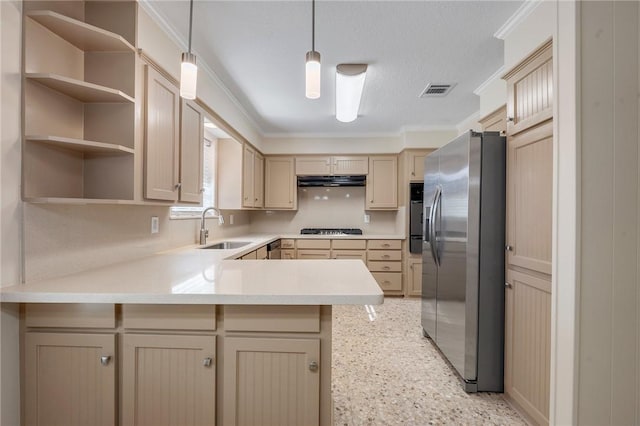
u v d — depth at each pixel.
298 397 1.25
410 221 4.34
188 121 2.19
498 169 2.06
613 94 1.28
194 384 1.26
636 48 1.29
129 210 2.00
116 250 1.87
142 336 1.26
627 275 1.28
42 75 1.29
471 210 2.06
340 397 2.01
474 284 2.07
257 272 1.60
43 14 1.29
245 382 1.26
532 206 1.77
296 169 4.77
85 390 1.27
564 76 1.34
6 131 1.23
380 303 1.19
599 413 1.29
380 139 4.70
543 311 1.67
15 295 1.19
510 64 2.07
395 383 2.18
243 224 4.67
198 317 1.26
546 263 1.63
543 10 1.76
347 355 2.59
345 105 3.22
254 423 1.26
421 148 4.36
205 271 1.62
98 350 1.27
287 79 2.84
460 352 2.15
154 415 1.27
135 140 1.61
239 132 3.52
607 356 1.29
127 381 1.27
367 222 5.04
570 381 1.31
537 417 1.70
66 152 1.51
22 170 1.29
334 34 2.15
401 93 3.18
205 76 2.57
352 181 4.71
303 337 1.25
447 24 2.04
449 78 2.83
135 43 1.63
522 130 1.86
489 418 1.83
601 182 1.28
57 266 1.46
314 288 1.28
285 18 1.96
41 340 1.27
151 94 1.73
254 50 2.34
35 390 1.27
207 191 3.47
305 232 4.91
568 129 1.32
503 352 2.06
